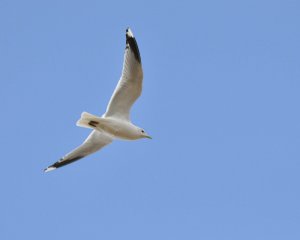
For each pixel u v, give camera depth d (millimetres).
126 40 16359
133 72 16281
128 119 16844
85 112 16500
